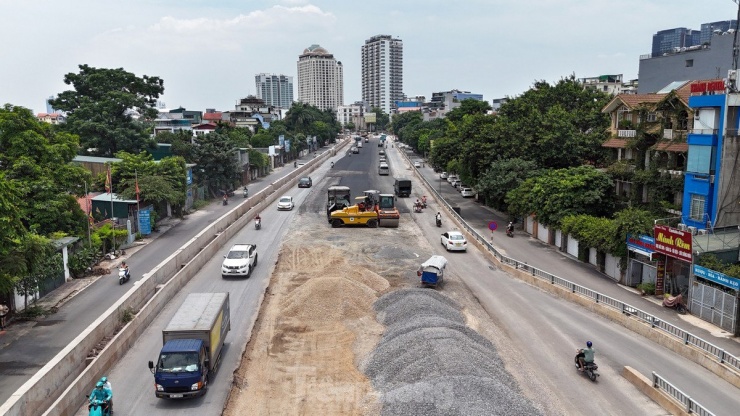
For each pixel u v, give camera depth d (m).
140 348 25.73
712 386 21.89
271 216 62.16
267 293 34.25
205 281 36.72
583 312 31.12
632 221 35.34
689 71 68.88
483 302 32.91
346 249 45.59
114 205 50.88
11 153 41.03
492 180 55.44
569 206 45.22
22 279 29.41
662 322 27.12
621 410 20.22
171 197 55.34
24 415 18.00
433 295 31.89
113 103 76.44
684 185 37.09
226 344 26.34
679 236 30.77
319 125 186.75
